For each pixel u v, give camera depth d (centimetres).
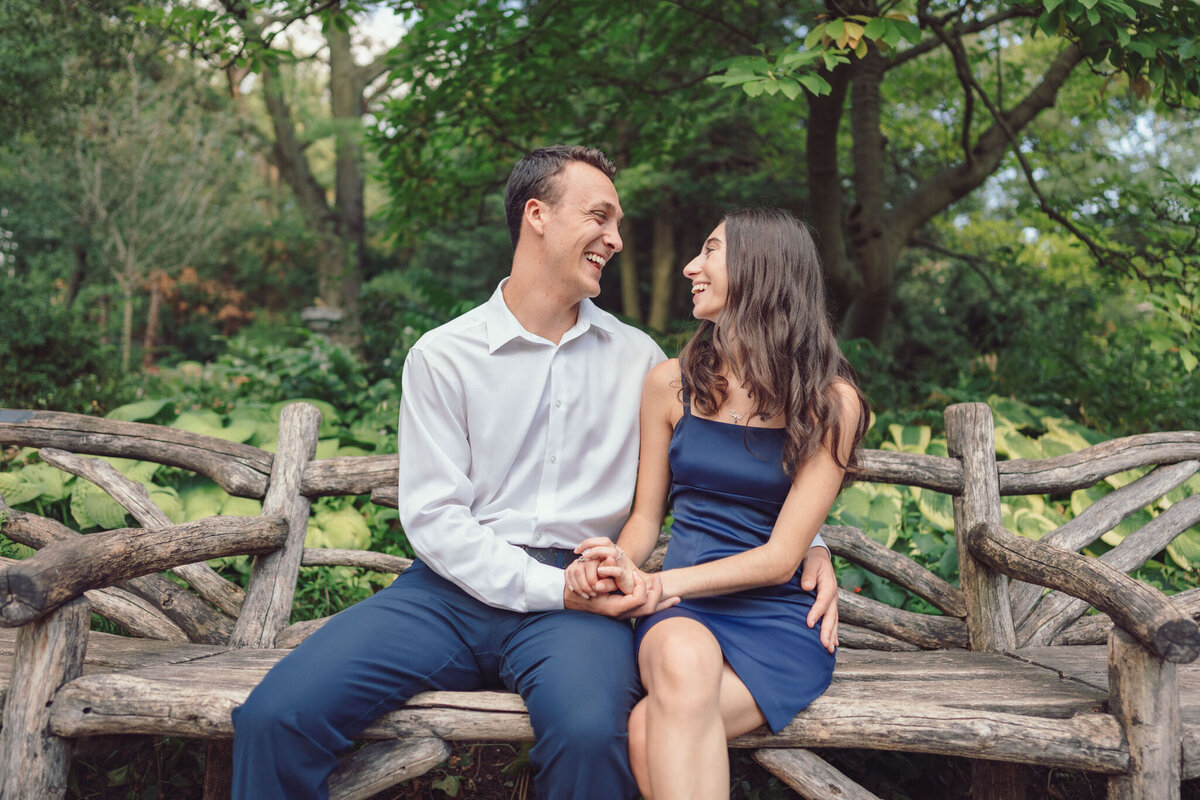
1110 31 312
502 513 196
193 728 159
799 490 185
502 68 495
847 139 873
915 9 448
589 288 196
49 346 552
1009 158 719
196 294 1741
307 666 161
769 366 187
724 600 185
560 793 158
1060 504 353
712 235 203
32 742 159
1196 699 178
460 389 195
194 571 236
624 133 746
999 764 205
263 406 422
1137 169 834
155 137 1183
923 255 1180
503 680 184
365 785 161
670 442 203
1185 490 334
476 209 679
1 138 585
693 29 512
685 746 154
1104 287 493
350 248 1719
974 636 232
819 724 166
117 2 532
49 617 162
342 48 1611
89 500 311
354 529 323
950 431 252
